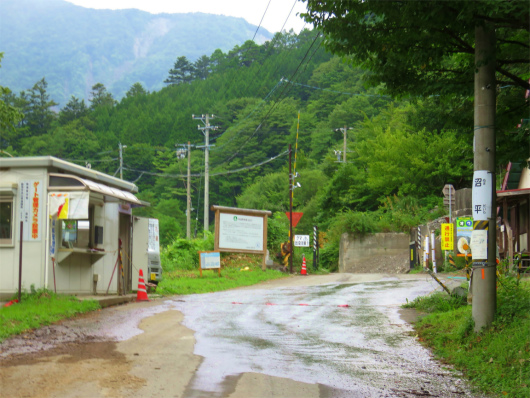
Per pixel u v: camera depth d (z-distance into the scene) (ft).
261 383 23.93
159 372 24.97
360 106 260.62
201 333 35.81
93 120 364.58
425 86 37.63
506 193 71.31
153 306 49.75
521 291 36.91
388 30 35.22
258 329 38.19
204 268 85.71
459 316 39.06
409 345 34.22
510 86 40.45
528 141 37.37
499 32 36.50
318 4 34.68
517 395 23.68
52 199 46.60
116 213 56.44
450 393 24.43
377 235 131.03
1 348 29.22
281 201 222.07
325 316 45.32
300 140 267.39
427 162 137.18
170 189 267.39
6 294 47.16
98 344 31.19
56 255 47.78
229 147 268.41
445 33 34.50
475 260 34.42
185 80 458.09
